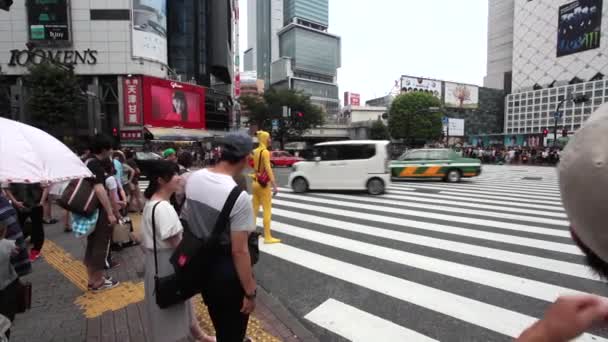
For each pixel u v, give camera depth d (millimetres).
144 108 28047
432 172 14992
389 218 7586
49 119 20062
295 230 6566
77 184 3455
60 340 2801
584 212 616
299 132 38219
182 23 38781
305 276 4309
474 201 9805
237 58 57969
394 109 49406
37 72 19797
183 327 2295
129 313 3270
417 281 4098
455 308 3422
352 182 11195
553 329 802
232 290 1965
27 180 2336
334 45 130875
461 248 5359
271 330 3010
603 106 657
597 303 805
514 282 4031
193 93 32719
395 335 2961
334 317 3291
